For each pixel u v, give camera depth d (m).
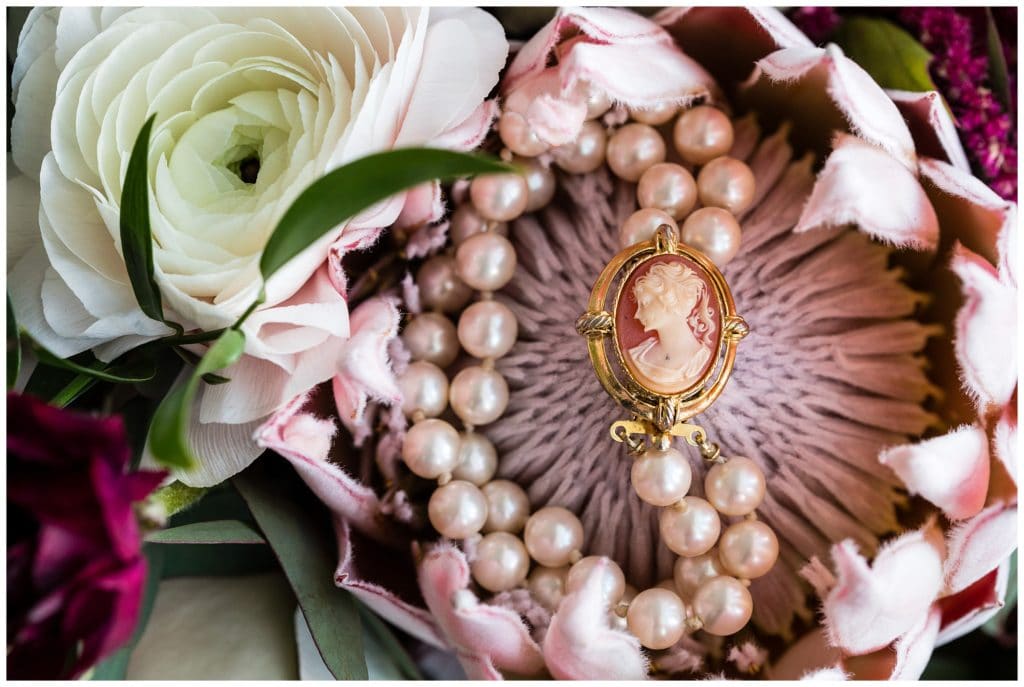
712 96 0.23
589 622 0.21
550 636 0.21
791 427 0.23
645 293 0.23
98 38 0.21
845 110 0.21
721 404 0.23
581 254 0.24
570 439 0.23
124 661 0.22
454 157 0.18
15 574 0.18
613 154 0.23
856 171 0.21
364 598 0.22
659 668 0.22
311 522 0.22
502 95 0.22
